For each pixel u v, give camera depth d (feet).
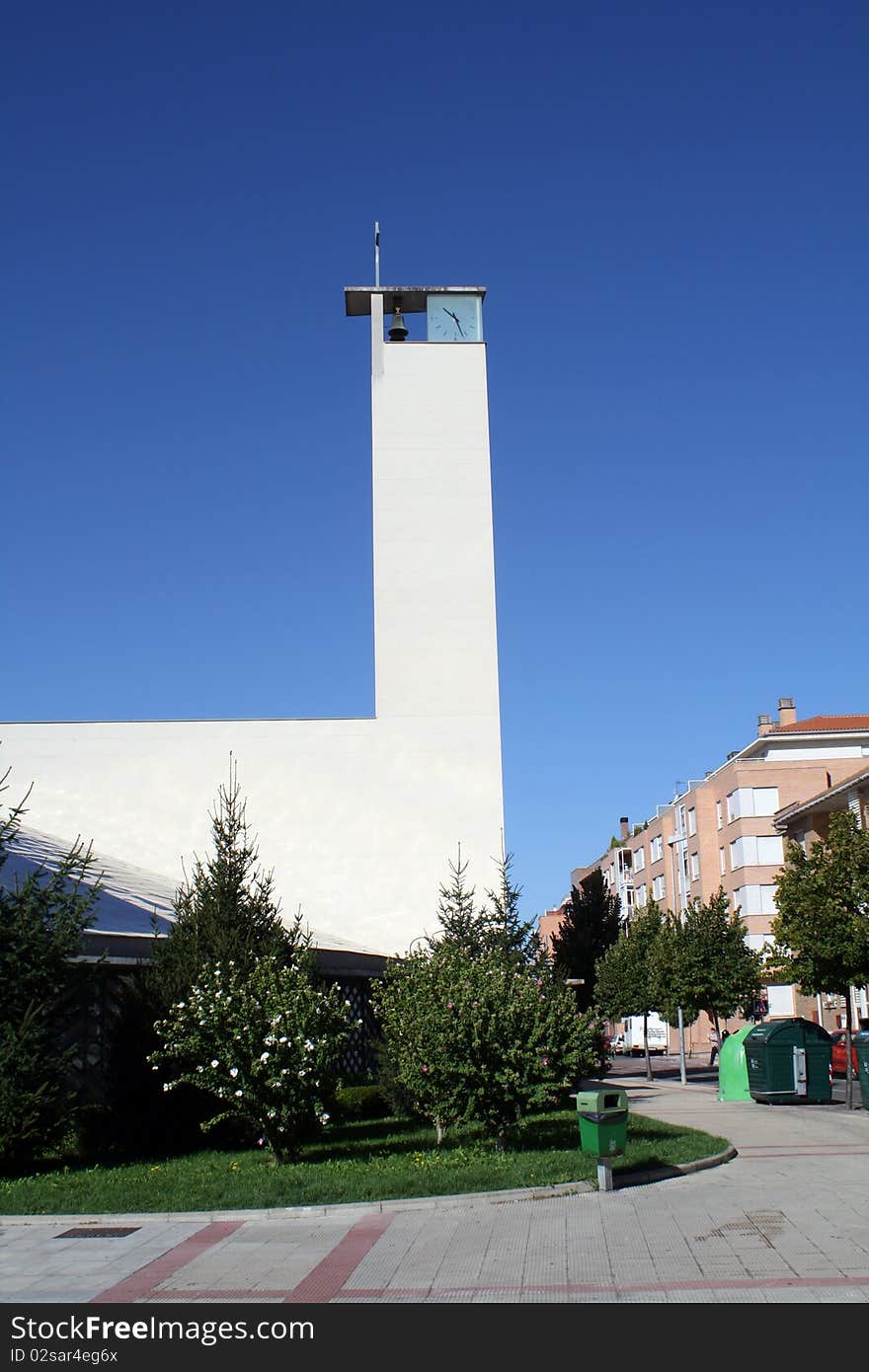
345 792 106.42
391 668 108.88
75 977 52.37
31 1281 30.63
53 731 107.45
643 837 269.44
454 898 87.04
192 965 56.29
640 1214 38.19
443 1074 51.03
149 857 104.94
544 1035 51.88
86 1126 54.80
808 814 156.04
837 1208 38.70
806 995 87.15
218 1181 45.21
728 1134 63.82
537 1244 33.81
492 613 110.11
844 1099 88.02
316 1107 49.78
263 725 107.86
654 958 124.77
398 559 111.04
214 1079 50.11
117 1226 38.50
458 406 114.42
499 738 107.55
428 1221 38.14
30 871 74.23
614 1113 42.98
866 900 81.15
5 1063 47.06
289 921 97.86
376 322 116.26
